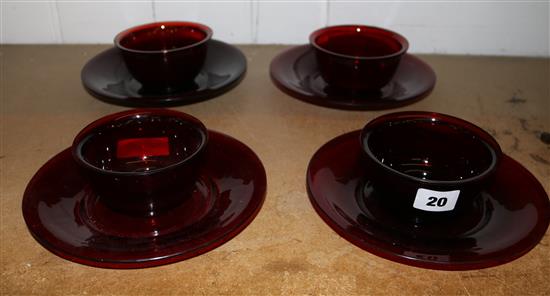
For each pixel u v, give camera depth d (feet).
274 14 2.91
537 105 2.47
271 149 2.08
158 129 1.80
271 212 1.72
